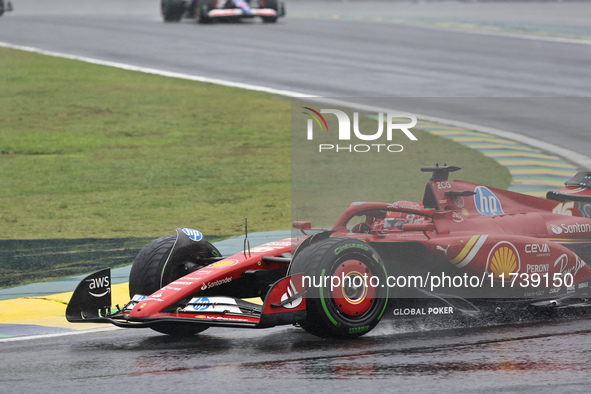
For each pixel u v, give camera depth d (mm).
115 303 27859
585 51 108250
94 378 19094
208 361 20453
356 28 135500
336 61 101062
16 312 27047
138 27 136375
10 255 35188
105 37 124875
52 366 20312
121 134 68875
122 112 77250
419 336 22219
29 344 22953
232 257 23500
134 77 94125
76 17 156375
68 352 21859
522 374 18562
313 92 81500
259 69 96375
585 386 17688
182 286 22141
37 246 36844
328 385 17984
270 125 71250
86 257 34781
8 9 163750
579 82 85625
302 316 21312
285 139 66250
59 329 24891
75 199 47688
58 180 53219
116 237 38562
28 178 53938
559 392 17328
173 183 51938
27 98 83875
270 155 60656
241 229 39812
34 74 96625
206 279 22344
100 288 22812
